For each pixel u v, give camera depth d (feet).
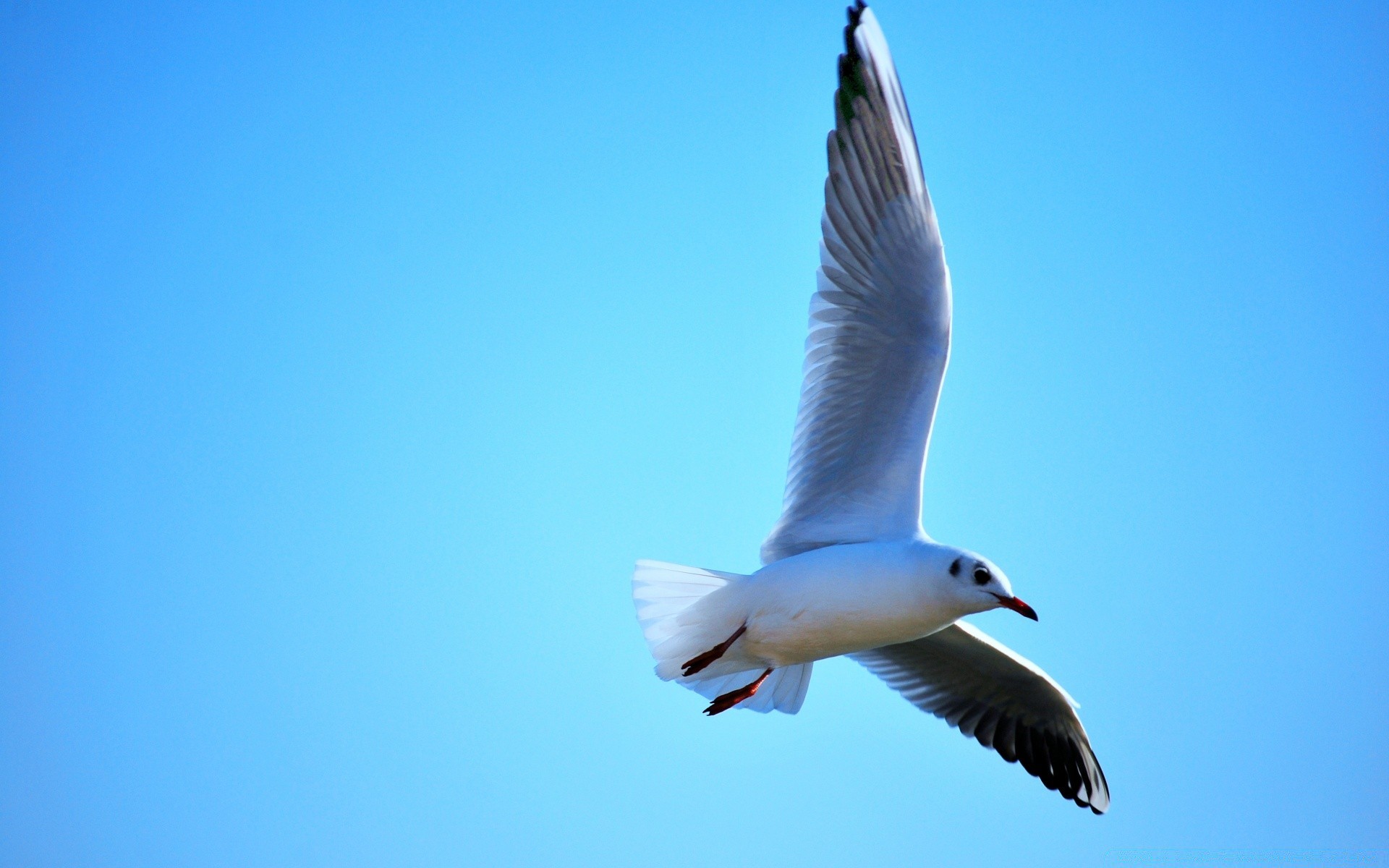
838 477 40.32
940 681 46.73
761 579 38.50
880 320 39.70
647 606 40.14
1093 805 45.88
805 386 40.65
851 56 39.63
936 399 39.42
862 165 39.37
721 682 42.27
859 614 37.47
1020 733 47.01
